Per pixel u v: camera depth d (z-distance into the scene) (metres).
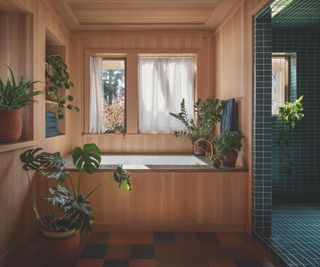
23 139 2.88
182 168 3.14
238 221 3.14
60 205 2.23
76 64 4.49
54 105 3.95
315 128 4.15
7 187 2.45
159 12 3.73
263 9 2.69
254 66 2.92
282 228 3.08
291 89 4.20
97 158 2.50
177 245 2.78
